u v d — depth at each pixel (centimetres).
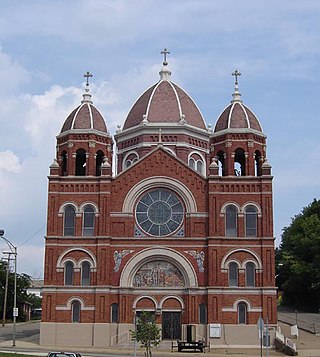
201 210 7288
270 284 7038
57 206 7294
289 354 6234
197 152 8319
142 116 8362
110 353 6156
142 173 7381
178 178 7356
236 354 6269
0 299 12456
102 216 7219
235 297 7006
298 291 11806
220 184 7312
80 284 7094
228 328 6925
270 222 7200
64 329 6969
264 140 7719
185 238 7175
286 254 11862
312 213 12369
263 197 7262
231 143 7525
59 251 7162
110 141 7788
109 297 7044
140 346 6769
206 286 7056
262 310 6969
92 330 6950
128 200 7312
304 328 8581
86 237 7175
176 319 7075
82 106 7794
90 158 7500
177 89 8644
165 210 7312
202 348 6569
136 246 7194
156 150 7431
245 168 7500
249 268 7119
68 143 7556
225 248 7131
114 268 7144
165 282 7138
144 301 7094
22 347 6631
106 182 7312
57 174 7362
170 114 8331
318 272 10725
